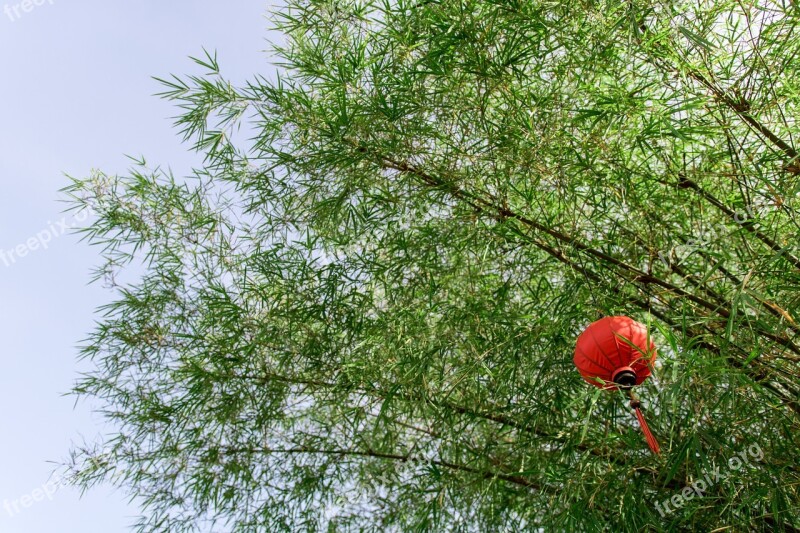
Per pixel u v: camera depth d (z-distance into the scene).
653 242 3.12
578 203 3.42
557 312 3.34
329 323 3.93
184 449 4.36
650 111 2.98
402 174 3.42
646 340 2.55
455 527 4.12
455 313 3.45
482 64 3.09
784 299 2.67
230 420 4.21
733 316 2.28
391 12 3.40
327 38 3.69
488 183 3.34
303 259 3.99
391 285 3.72
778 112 2.88
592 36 2.95
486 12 3.19
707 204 3.21
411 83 3.28
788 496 2.77
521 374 3.41
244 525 4.40
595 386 2.89
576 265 3.22
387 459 4.42
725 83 2.92
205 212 4.34
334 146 3.39
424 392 3.46
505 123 3.17
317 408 4.33
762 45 2.82
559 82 3.11
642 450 3.15
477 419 3.88
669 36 2.91
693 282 3.37
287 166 3.57
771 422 2.72
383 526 4.38
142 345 4.45
